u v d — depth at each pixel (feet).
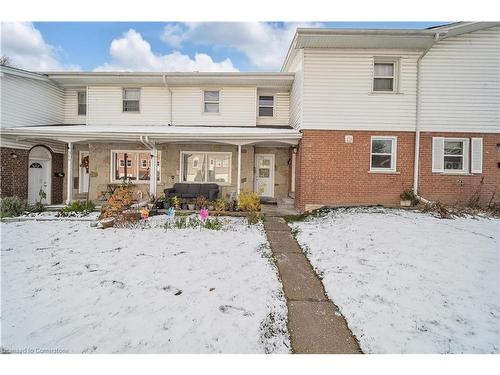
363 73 30.42
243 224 26.02
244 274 14.69
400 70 30.27
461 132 30.40
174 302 11.64
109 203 28.73
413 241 18.98
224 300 11.93
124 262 15.93
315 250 18.67
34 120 37.52
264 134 31.40
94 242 19.63
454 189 30.66
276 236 22.17
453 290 12.66
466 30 28.84
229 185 38.86
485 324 10.22
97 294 12.21
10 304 11.29
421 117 30.48
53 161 39.32
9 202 29.37
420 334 9.73
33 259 16.28
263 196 40.75
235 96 39.75
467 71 30.22
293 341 9.62
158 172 38.96
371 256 16.85
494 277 13.88
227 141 32.35
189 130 34.32
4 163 33.01
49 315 10.58
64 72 37.58
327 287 13.51
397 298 12.06
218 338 9.54
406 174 30.78
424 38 28.02
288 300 12.40
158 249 18.25
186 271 14.84
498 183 30.42
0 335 9.43
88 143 40.45
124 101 40.68
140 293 12.34
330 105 30.63
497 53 30.04
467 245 18.19
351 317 10.86
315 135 30.76
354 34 27.37
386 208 29.86
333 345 9.46
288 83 38.42
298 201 32.55
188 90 39.99
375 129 30.60
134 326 10.00
